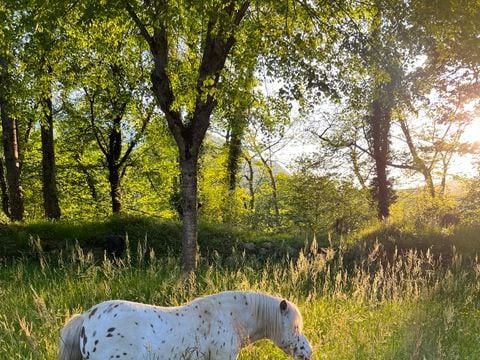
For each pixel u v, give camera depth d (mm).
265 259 13992
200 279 10008
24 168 24703
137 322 4559
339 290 8617
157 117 20812
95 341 4445
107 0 9414
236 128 12430
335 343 6438
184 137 10781
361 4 11148
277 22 10484
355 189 21828
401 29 10375
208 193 25109
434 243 14352
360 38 10383
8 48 11555
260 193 31672
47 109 14727
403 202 27109
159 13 9008
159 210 26531
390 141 23812
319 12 10555
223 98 9727
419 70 14352
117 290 8906
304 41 9500
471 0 10203
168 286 8859
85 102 21828
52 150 18594
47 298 8297
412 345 6316
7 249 12961
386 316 7973
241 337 5168
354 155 24688
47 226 14445
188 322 4805
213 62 10398
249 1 9469
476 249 13805
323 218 20906
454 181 27219
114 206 22250
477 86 17422
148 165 24422
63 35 12359
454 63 16125
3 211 26141
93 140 22891
